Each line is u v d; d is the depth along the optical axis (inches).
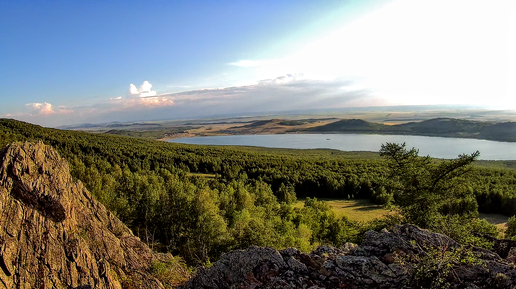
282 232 1737.2
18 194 624.7
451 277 347.3
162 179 2859.3
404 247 398.9
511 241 434.3
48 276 547.2
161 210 1861.5
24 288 511.8
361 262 391.5
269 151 6815.9
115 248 733.3
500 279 321.4
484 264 349.1
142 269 735.1
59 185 703.7
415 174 914.1
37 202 635.5
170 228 1811.0
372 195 3218.5
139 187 2321.6
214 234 1557.6
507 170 3230.8
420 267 358.0
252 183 3629.4
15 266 526.6
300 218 2107.5
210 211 1748.3
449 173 892.6
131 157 4170.8
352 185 3444.9
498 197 2428.6
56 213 648.4
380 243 421.4
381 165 4239.7
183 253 1571.1
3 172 634.2
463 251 371.2
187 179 3159.5
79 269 599.8
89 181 2058.3
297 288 382.0
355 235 1040.2
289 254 434.9
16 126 4234.7
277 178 3676.2
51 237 606.2
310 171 3956.7
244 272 427.2
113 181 2375.7
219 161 4409.5
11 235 558.6
